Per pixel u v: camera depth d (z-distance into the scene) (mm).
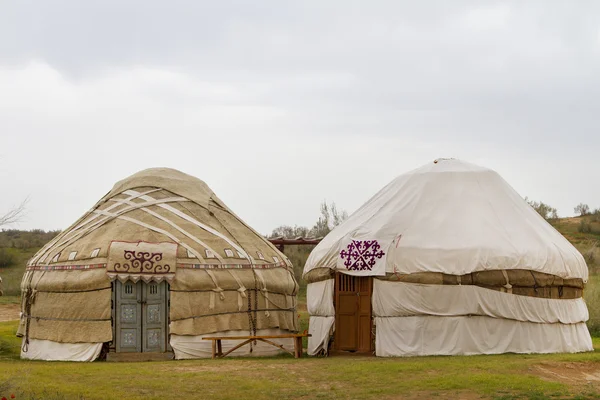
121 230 18844
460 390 12383
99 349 17875
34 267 19234
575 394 11914
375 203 19172
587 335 18984
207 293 18547
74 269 18328
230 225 20359
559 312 17672
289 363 15844
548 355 16203
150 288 18359
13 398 11180
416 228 17547
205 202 20438
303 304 32531
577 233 49250
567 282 18047
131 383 13445
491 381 12867
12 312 33000
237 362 16312
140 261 18062
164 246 18391
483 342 16859
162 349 18281
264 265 19719
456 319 16812
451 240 17203
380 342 17406
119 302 18219
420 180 18656
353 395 12242
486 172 18922
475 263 16859
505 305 16938
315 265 18797
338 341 18438
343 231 18875
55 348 18297
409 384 12891
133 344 18188
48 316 18500
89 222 19625
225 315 18641
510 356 16094
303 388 12852
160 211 19594
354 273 17641
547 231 18781
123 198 19984
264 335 19109
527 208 19172
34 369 15289
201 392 12609
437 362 15023
